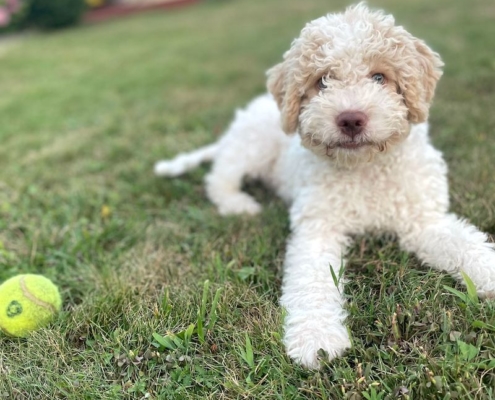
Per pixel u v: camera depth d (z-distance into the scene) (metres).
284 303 0.42
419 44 0.46
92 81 1.42
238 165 0.67
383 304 0.40
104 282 0.47
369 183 0.48
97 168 0.78
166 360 0.37
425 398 0.31
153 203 0.66
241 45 1.66
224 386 0.34
